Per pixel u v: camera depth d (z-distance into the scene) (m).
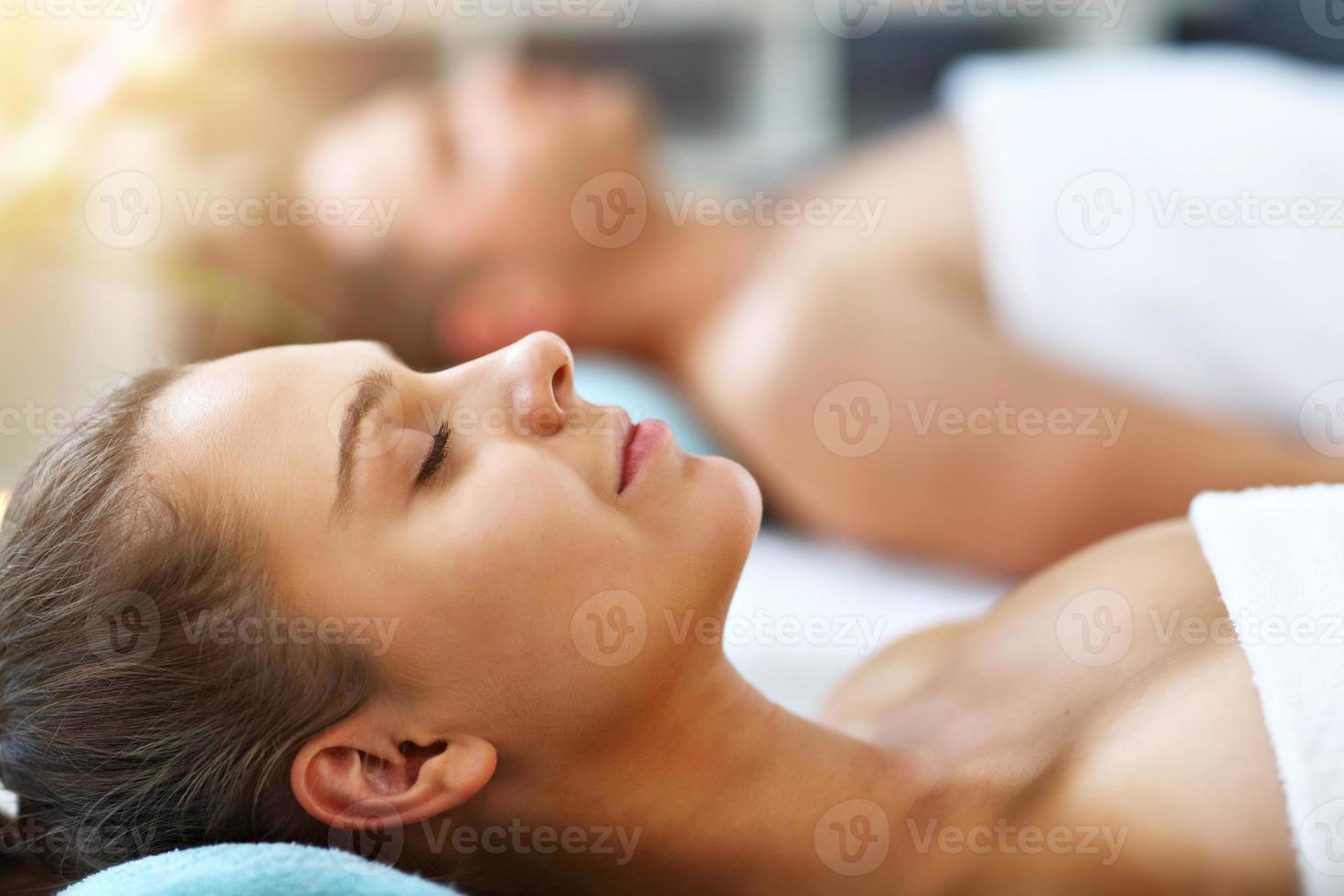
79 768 0.74
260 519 0.71
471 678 0.71
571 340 1.75
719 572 0.75
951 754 0.84
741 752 0.78
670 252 1.73
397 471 0.72
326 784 0.72
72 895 0.63
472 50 2.15
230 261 1.65
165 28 1.61
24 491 0.78
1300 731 0.66
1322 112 1.50
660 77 2.28
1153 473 1.33
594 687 0.72
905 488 1.43
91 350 1.60
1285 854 0.65
